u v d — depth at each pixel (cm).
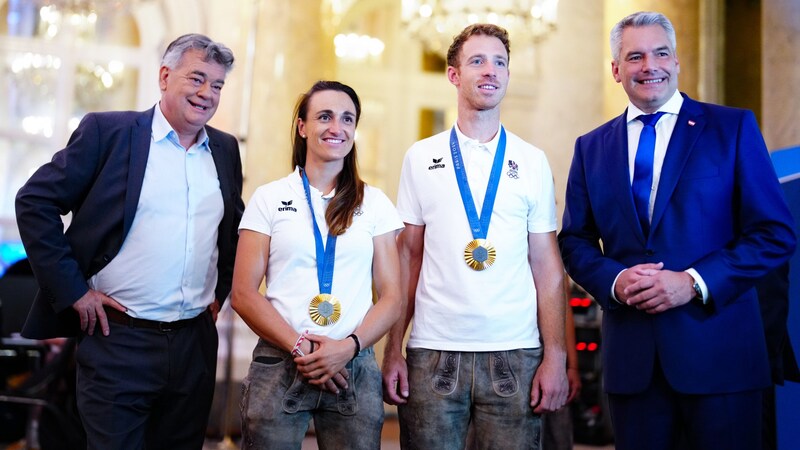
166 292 289
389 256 282
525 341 277
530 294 284
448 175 289
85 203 287
